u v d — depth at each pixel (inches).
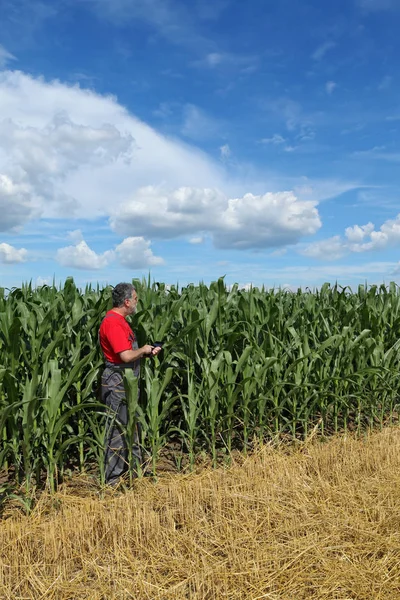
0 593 128.6
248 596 127.4
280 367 245.8
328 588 131.4
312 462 213.6
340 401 267.3
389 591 129.3
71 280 256.5
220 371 223.9
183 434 212.8
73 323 221.9
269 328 265.6
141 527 157.6
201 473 205.6
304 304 318.0
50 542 145.9
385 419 290.4
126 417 207.6
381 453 219.1
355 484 192.9
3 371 168.7
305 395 256.8
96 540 152.1
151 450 223.5
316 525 162.4
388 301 308.5
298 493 183.2
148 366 224.4
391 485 191.9
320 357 252.8
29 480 182.4
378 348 283.0
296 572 137.3
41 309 222.7
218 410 235.9
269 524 162.6
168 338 250.8
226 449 235.8
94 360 231.8
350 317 280.7
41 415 187.6
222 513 169.6
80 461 210.1
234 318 274.1
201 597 126.5
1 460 181.9
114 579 134.3
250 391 228.5
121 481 193.3
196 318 226.1
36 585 132.5
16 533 152.3
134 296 206.1
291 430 246.8
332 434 265.6
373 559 144.1
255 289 306.5
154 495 183.3
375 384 273.7
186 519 164.7
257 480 191.3
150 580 134.0
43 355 196.1
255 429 242.5
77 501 178.7
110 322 201.2
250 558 144.4
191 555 145.4
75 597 129.8
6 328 202.8
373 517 168.7
